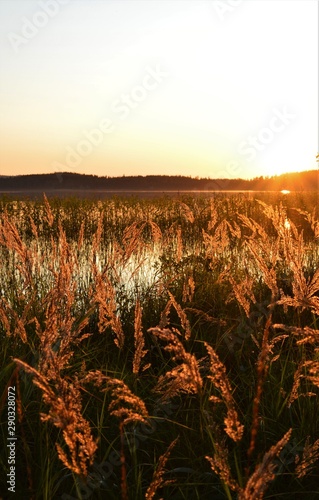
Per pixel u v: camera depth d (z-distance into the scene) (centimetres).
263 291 611
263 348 199
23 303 525
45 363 266
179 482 312
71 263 405
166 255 763
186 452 329
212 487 301
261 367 196
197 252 757
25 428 346
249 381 411
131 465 324
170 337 198
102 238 1098
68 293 347
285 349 469
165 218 1461
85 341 527
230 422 201
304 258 680
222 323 466
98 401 382
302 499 299
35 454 319
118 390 206
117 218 1510
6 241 488
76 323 380
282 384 380
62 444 323
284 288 618
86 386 394
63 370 414
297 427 347
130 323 562
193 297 632
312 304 309
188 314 569
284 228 460
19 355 410
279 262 638
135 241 504
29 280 499
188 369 199
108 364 471
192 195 1596
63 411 187
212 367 206
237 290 369
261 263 386
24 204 1711
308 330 244
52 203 1716
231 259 723
